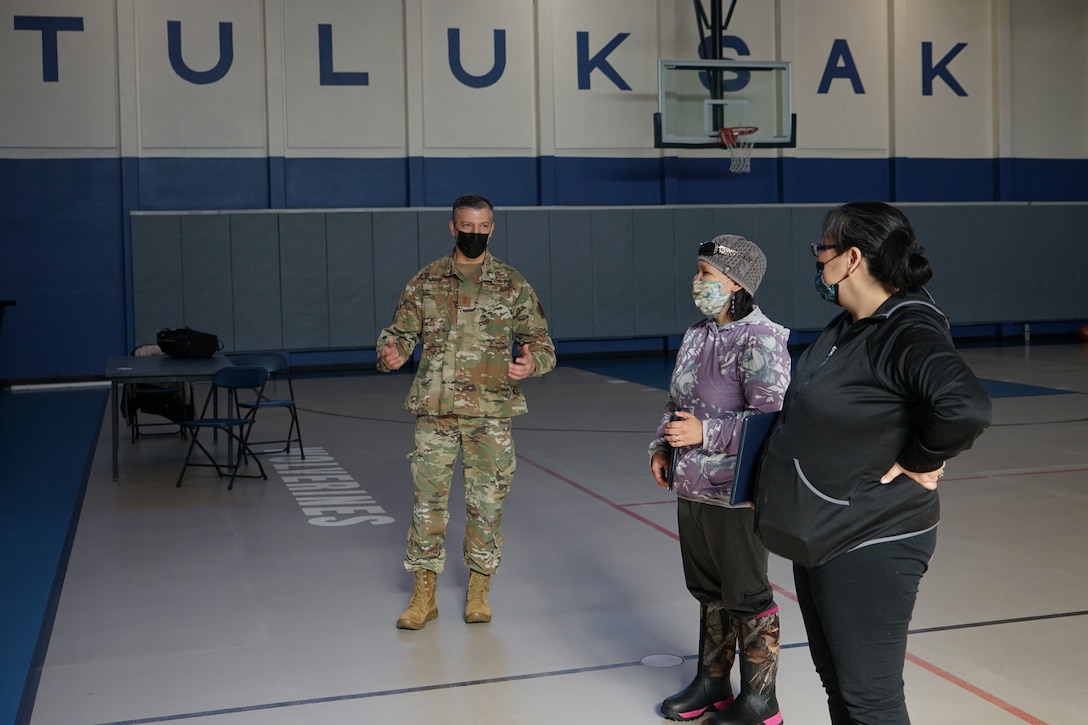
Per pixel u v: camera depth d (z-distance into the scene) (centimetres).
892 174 1828
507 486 446
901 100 1816
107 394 1383
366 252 1586
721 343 316
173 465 840
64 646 423
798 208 1752
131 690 375
